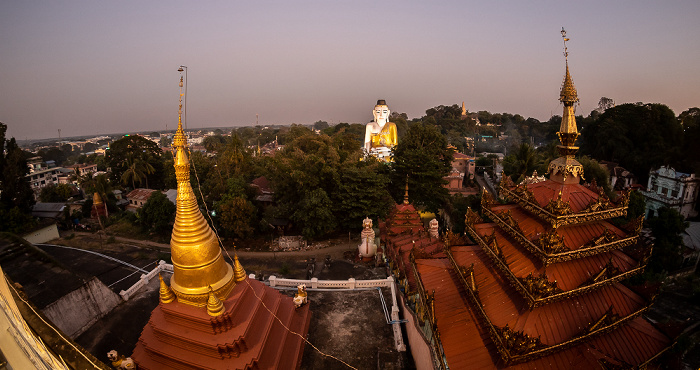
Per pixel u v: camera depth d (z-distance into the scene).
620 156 61.81
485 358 13.43
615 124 62.06
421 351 19.03
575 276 13.09
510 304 13.88
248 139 199.50
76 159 161.00
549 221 12.94
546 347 12.12
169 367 17.06
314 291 27.78
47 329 7.80
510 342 12.04
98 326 24.11
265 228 48.81
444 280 18.08
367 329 23.36
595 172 47.41
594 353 12.44
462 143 142.75
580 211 12.67
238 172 64.38
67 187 74.81
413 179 55.47
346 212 48.56
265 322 18.78
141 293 27.88
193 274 16.56
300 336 20.91
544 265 12.91
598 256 14.04
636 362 12.65
